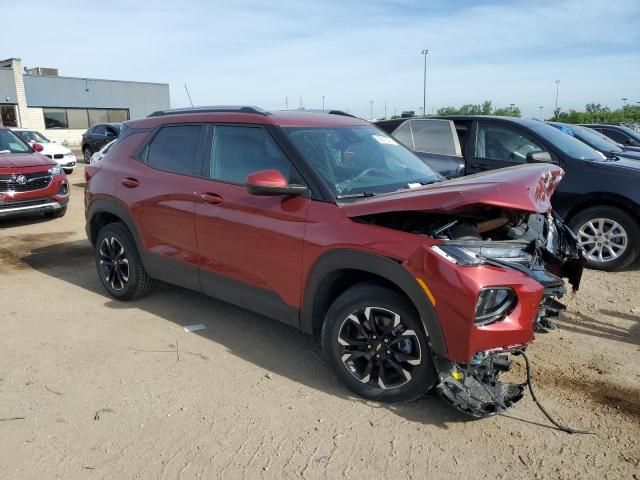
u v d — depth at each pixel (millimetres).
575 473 2727
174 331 4438
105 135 20156
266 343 4219
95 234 5426
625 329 4516
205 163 4258
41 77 35938
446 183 3314
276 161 3785
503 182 2959
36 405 3330
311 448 2918
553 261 3760
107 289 5223
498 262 2965
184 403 3352
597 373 3744
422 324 3033
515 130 6750
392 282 3107
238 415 3227
